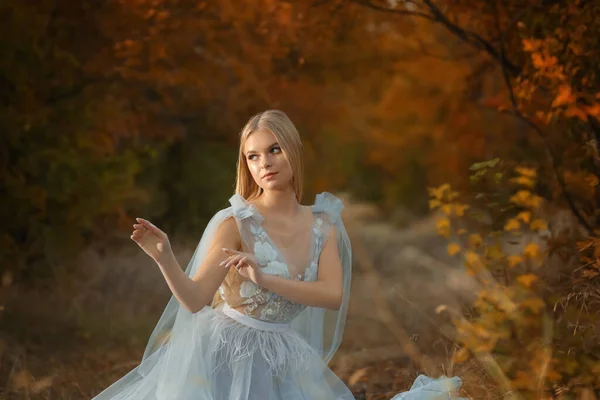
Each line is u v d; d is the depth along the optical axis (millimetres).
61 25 9734
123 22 9625
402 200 16109
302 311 4434
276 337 4129
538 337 5027
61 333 8047
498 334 5039
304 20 9211
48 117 9664
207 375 4012
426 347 6805
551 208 6848
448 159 13523
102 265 10547
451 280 6320
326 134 14633
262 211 4184
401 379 6180
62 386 6379
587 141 6406
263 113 4199
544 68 6145
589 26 6316
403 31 10828
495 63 8594
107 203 9891
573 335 4977
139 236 3756
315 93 13289
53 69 9570
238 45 10391
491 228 6105
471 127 11680
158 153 12234
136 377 4281
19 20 9203
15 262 9234
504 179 6484
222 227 4066
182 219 12602
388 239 13922
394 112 14039
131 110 11266
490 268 5691
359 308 8891
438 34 10984
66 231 9641
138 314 8844
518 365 5004
